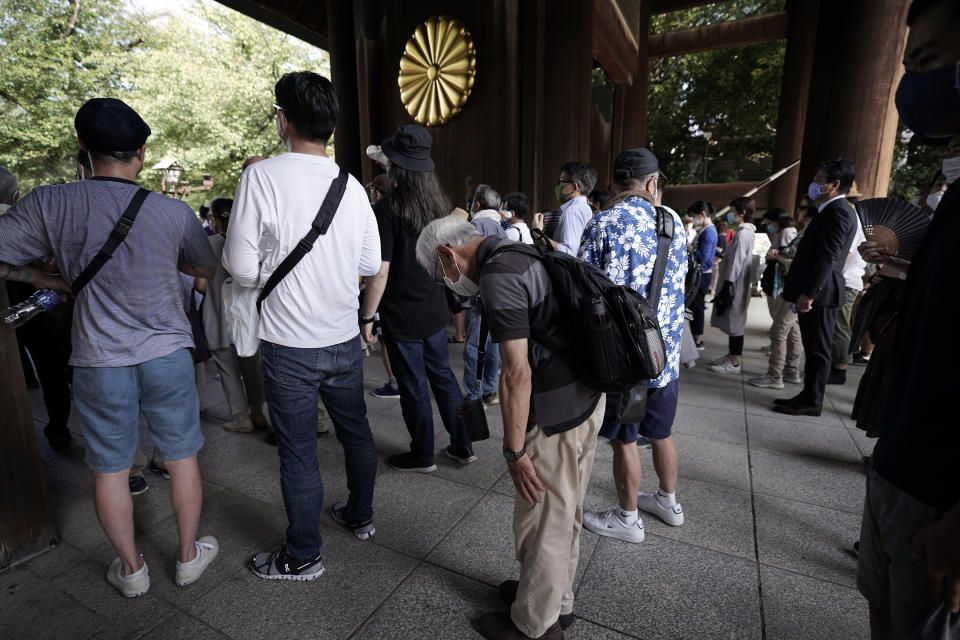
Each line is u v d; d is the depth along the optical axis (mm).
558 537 1476
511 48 6137
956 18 771
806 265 3232
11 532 1962
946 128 836
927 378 810
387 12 6816
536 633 1542
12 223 1494
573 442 1433
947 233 801
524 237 4012
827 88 6672
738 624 1696
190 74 17906
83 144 1577
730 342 4594
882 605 1030
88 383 1617
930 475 799
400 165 2279
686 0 13969
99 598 1820
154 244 1620
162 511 2379
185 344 1778
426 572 1959
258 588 1874
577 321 1329
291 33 10109
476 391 1735
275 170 1642
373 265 1969
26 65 14977
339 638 1647
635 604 1790
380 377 4395
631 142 14125
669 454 2184
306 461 1824
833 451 2979
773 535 2182
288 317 1709
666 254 1887
